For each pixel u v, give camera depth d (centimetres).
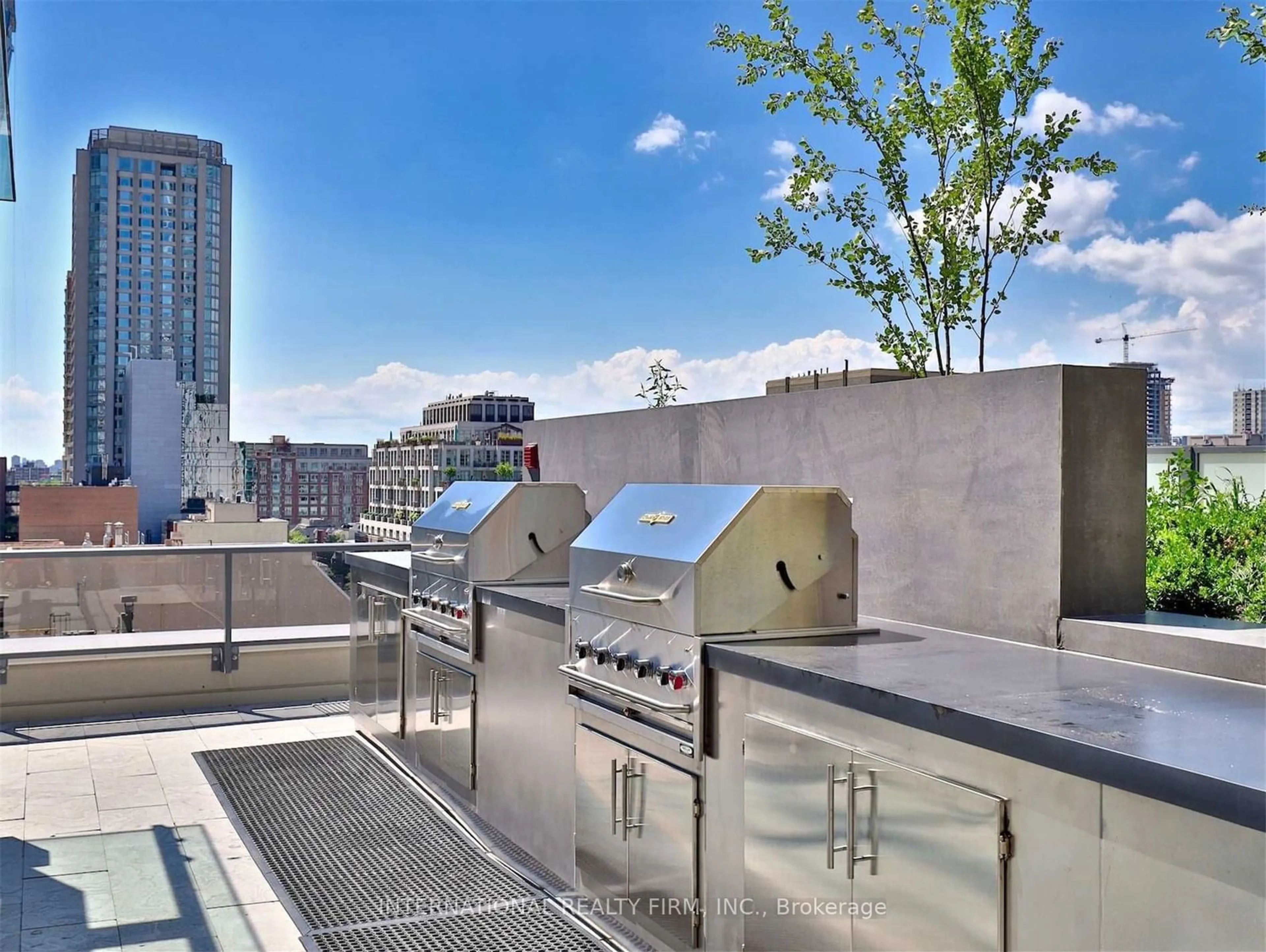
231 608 639
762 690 262
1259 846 154
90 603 609
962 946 203
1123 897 175
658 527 317
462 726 439
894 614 341
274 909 353
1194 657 245
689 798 287
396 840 417
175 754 539
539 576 436
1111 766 174
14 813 448
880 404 348
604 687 319
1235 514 340
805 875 245
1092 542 287
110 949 323
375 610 543
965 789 202
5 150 394
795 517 300
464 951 320
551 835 372
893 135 438
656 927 303
